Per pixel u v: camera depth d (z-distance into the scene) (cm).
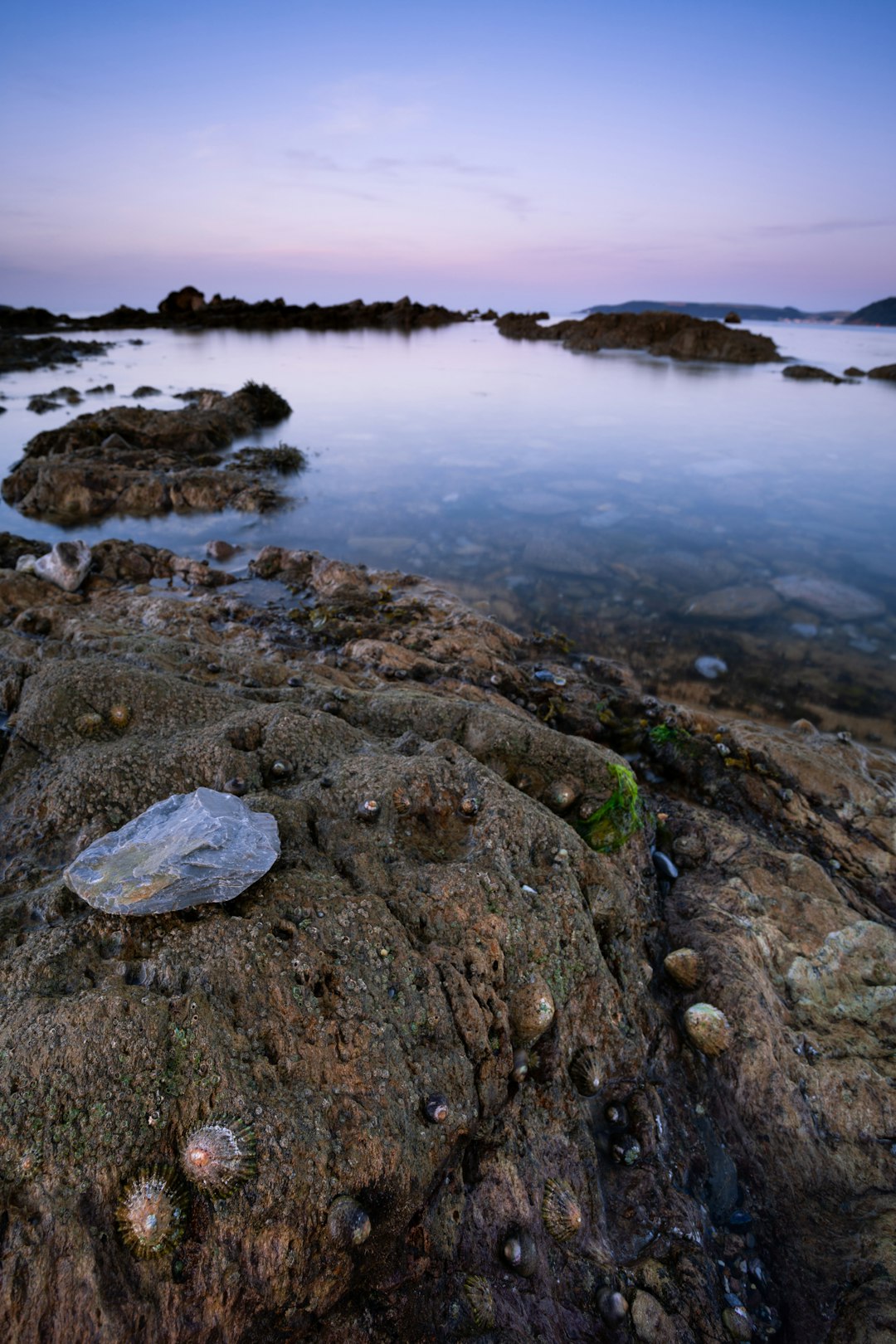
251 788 68
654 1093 65
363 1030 49
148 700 78
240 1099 43
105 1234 38
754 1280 57
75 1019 43
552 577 210
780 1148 63
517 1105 57
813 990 75
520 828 69
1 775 71
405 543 232
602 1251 55
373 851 64
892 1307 52
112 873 51
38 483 237
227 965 49
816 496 294
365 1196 43
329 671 112
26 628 115
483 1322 47
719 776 107
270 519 246
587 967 65
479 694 119
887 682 159
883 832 100
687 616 188
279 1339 41
